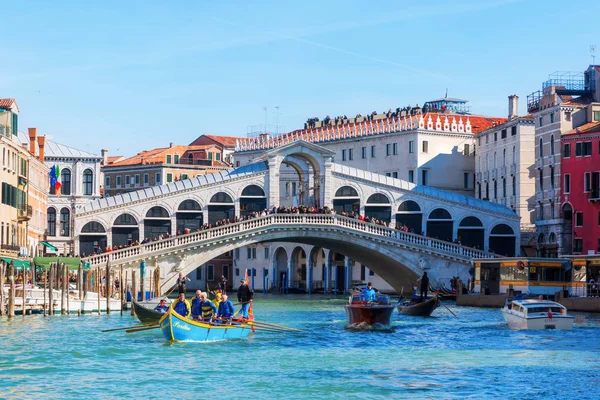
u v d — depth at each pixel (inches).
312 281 4471.0
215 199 3464.6
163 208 3417.8
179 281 2972.4
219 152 5152.6
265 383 1395.2
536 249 3602.4
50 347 1712.6
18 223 2891.2
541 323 2107.5
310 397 1305.4
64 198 3796.8
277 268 4658.0
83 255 3169.3
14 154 2800.2
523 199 3747.5
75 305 2448.3
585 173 3358.8
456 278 3339.1
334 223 3292.3
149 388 1353.3
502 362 1600.6
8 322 2122.3
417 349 1761.8
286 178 4301.2
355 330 2106.3
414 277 3425.2
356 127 4318.4
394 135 4111.7
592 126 3380.9
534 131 3745.1
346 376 1454.2
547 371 1508.4
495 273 3122.5
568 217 3449.8
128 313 2468.0
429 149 4047.7
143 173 5039.4
